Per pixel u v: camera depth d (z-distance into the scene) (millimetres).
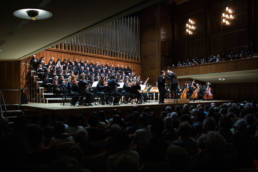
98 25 7996
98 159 2953
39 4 6027
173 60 24984
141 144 3531
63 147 2941
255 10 19406
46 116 5684
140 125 5125
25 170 1965
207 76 19906
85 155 3074
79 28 8258
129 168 2447
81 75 10648
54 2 5941
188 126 3518
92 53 22141
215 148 2941
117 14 7008
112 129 3549
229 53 20516
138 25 25922
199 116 5754
